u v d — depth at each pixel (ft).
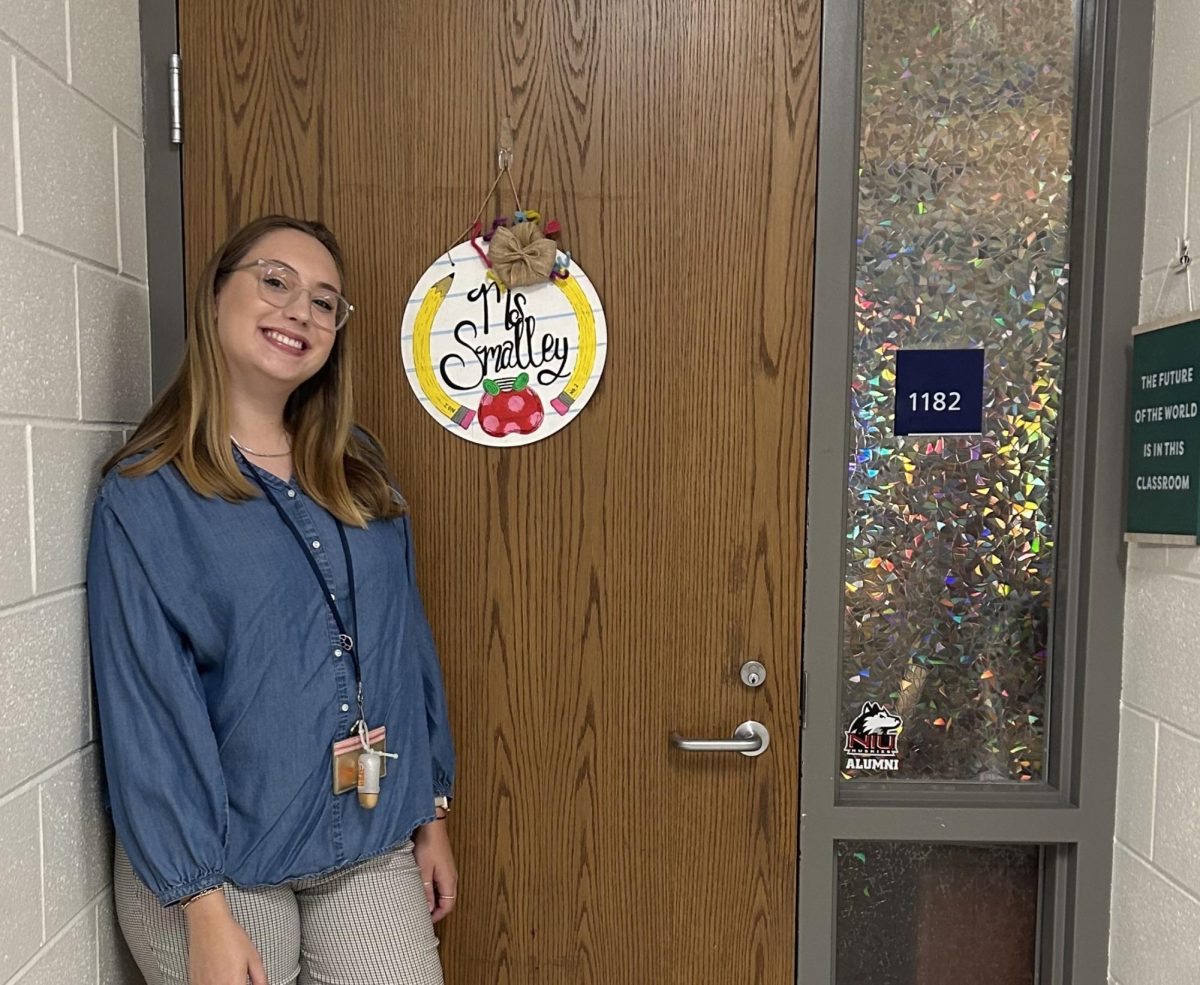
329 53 4.38
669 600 4.59
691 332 4.50
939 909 4.82
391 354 4.50
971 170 4.54
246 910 3.53
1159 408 4.10
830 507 4.54
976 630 4.71
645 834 4.68
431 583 4.58
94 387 3.86
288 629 3.53
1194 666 3.95
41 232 3.43
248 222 4.41
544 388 4.50
